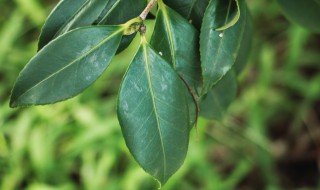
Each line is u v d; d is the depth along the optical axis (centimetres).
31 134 127
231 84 51
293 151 141
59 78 40
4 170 126
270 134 145
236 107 134
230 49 43
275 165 141
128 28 41
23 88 40
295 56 132
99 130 123
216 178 120
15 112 134
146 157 42
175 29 43
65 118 131
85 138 122
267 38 149
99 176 121
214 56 42
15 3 156
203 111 51
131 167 123
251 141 129
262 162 129
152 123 41
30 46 144
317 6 54
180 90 42
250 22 53
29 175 128
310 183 138
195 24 44
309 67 149
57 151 131
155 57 41
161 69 41
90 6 42
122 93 41
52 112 129
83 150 125
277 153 142
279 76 142
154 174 42
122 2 42
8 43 140
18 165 126
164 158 42
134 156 41
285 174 140
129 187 117
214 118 52
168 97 41
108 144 125
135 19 41
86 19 42
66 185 120
